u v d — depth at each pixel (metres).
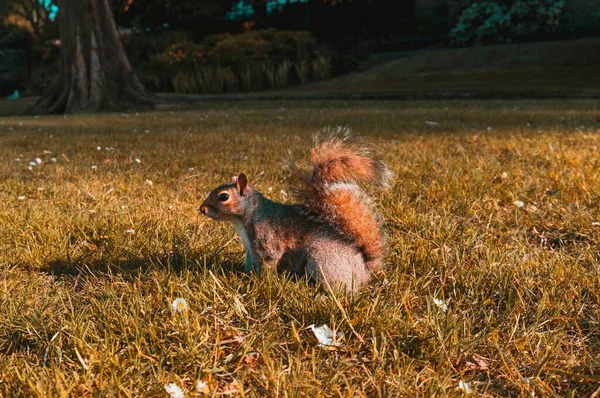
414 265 3.61
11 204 5.24
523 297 3.14
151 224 4.40
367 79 28.69
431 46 35.47
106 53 20.50
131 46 33.19
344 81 29.19
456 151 8.07
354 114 14.82
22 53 43.38
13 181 6.27
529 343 2.64
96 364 2.44
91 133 11.87
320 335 2.60
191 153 8.36
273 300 3.02
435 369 2.50
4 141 10.41
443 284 3.25
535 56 28.12
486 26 32.84
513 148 8.15
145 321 2.77
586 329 2.85
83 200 5.45
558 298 3.10
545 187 5.67
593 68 25.52
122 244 4.06
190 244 3.99
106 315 2.79
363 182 3.10
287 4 36.41
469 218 4.74
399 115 14.16
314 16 36.25
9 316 2.87
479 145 8.66
